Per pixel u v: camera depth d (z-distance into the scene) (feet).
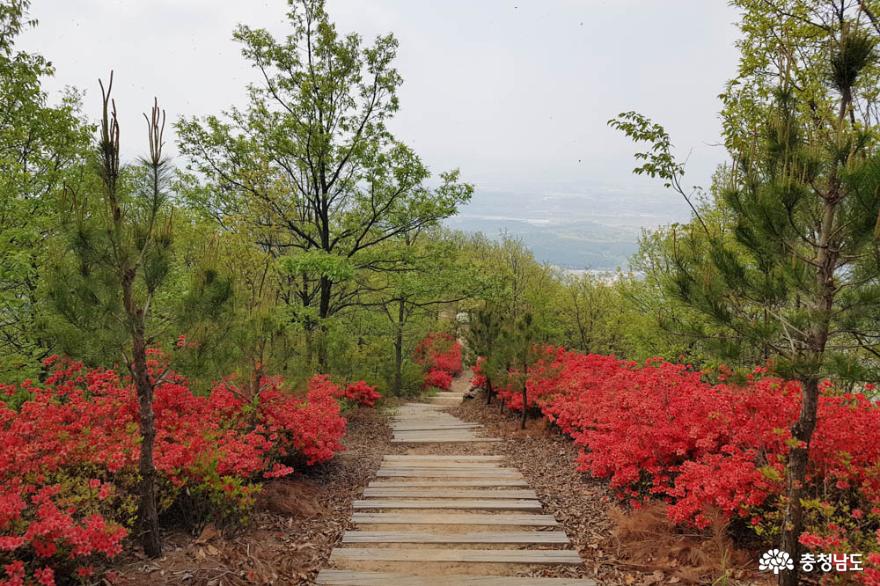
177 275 27.66
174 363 15.70
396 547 16.90
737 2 22.21
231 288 16.72
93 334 13.85
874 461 14.60
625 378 28.40
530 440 34.53
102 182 13.75
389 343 64.39
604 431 25.82
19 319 26.68
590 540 17.57
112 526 11.96
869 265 11.00
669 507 16.22
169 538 15.90
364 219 47.16
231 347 20.88
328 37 41.57
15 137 28.25
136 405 19.72
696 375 24.98
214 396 22.85
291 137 43.65
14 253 23.65
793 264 11.85
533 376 37.70
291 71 43.21
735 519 17.01
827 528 13.35
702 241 14.98
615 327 63.31
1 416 15.67
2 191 24.21
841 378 11.08
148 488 14.42
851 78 12.41
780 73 13.62
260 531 17.74
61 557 12.14
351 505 21.39
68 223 13.39
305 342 29.09
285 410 23.88
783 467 14.78
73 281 14.23
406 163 44.14
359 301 54.54
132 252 13.80
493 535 17.63
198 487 16.48
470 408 51.21
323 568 15.51
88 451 15.65
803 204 11.91
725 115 21.25
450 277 46.32
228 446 18.56
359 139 43.60
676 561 15.35
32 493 14.25
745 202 12.50
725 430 18.17
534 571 15.31
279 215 41.68
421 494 22.38
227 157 42.65
